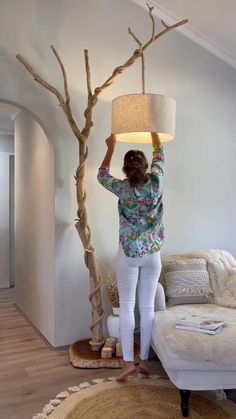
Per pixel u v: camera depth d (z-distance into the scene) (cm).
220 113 383
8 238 542
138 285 252
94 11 311
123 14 324
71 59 301
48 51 292
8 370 266
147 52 337
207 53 372
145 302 250
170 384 246
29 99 284
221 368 207
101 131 315
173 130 245
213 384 210
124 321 245
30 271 377
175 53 352
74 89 303
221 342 207
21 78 281
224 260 316
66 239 301
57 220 297
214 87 378
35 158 359
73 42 302
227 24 336
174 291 288
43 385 245
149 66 338
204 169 373
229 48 371
